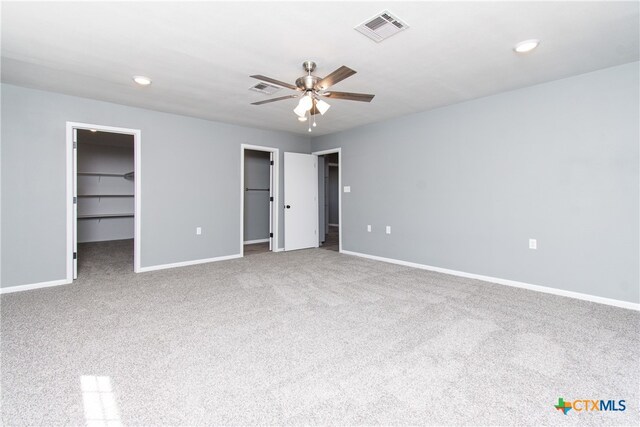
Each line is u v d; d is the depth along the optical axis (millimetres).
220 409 1495
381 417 1444
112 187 7215
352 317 2598
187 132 4523
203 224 4730
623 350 2023
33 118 3385
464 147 3822
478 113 3680
